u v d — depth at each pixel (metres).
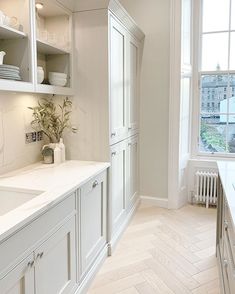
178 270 2.41
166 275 2.34
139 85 3.67
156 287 2.19
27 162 2.44
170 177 3.71
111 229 2.68
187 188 3.92
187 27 3.59
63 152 2.57
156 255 2.64
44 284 1.56
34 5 1.92
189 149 3.91
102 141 2.57
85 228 2.13
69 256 1.87
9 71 1.75
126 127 3.12
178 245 2.81
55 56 2.53
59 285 1.75
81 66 2.54
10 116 2.20
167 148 3.71
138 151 3.75
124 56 2.94
